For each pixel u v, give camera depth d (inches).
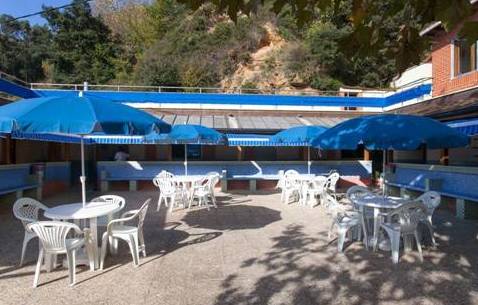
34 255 319.9
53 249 249.8
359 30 124.0
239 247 340.8
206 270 279.3
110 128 262.2
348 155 1003.9
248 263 294.8
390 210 330.6
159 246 345.7
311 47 1850.4
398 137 306.2
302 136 589.0
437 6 104.2
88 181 956.6
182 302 224.8
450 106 559.8
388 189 681.6
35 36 2790.4
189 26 2198.6
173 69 1953.7
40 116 247.1
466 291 238.4
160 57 2080.5
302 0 112.7
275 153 975.0
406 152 877.8
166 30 2500.0
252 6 112.0
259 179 814.5
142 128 284.4
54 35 2423.7
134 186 786.2
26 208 309.4
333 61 1777.8
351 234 362.6
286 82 1809.8
